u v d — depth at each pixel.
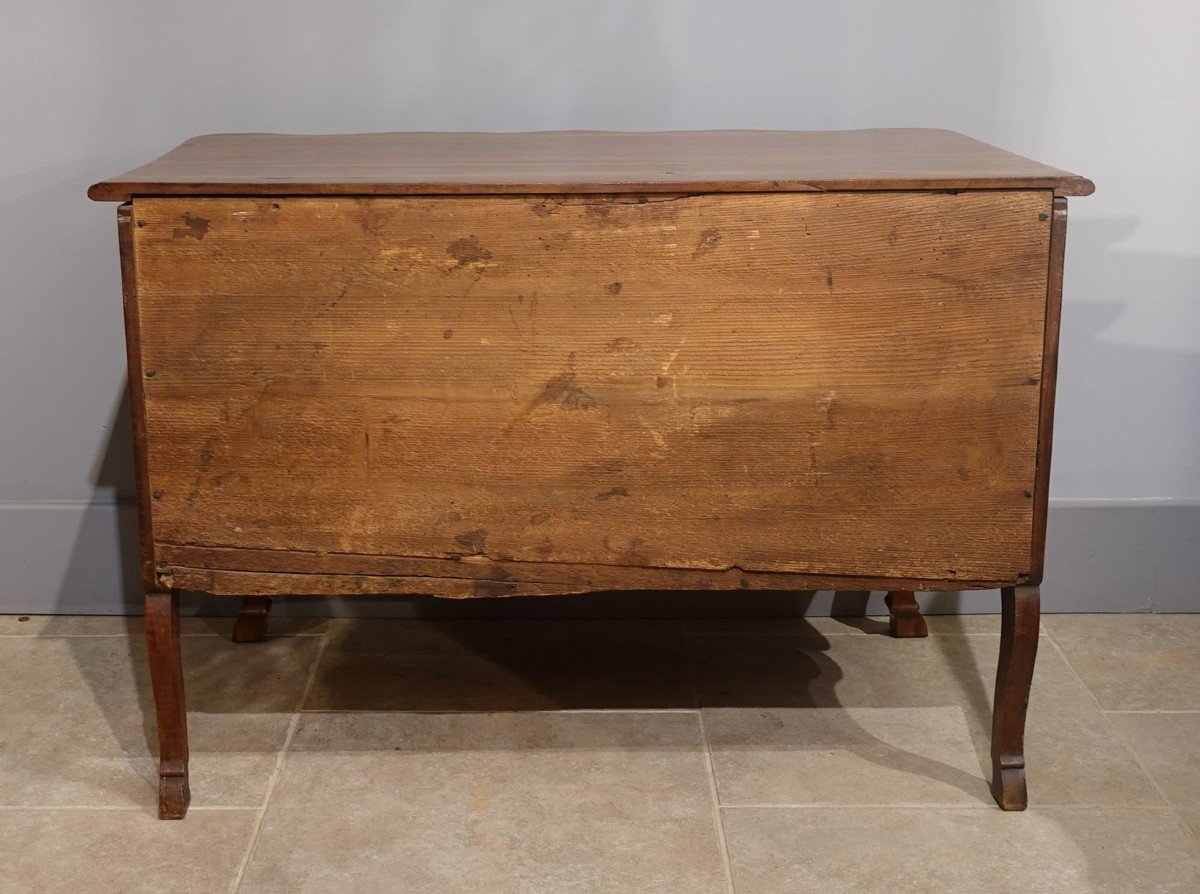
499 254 1.70
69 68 2.26
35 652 2.35
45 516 2.45
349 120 2.31
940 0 2.26
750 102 2.31
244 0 2.24
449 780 1.97
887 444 1.77
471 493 1.79
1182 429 2.45
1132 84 2.29
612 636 2.43
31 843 1.82
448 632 2.44
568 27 2.27
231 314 1.72
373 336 1.73
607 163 1.85
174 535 1.80
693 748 2.06
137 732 2.10
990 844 1.83
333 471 1.78
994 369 1.75
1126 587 2.50
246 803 1.91
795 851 1.81
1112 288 2.38
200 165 1.83
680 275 1.70
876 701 2.20
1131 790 1.95
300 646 2.38
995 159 1.85
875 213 1.68
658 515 1.80
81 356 2.40
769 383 1.75
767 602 2.51
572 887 1.73
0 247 2.34
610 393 1.75
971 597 2.51
